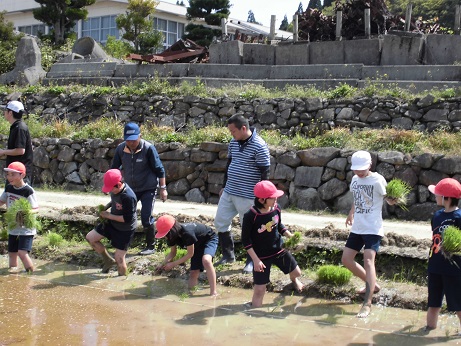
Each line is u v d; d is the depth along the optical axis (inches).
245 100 601.3
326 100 564.4
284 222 375.6
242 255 311.4
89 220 358.3
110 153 537.3
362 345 202.4
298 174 454.3
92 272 301.9
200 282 279.7
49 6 1155.9
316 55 656.4
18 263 319.9
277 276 276.4
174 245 267.7
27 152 322.0
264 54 682.8
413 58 608.1
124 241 288.8
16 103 320.5
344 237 306.7
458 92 526.0
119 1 1486.2
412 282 271.1
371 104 543.8
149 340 206.8
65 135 593.0
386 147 454.0
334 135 486.9
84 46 895.7
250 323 225.3
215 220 289.3
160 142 512.4
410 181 419.5
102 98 679.7
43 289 272.4
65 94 711.1
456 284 207.8
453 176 410.3
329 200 442.0
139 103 657.6
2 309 242.2
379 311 239.6
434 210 407.2
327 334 213.3
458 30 622.5
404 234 313.1
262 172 275.4
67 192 528.4
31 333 213.6
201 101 619.8
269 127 579.5
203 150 486.6
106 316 233.8
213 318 231.3
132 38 1222.3
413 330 217.0
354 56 636.1
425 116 522.3
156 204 457.1
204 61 767.1
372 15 713.6
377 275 278.7
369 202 235.5
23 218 295.7
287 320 228.8
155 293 265.4
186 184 492.1
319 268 277.9
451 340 207.0
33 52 813.2
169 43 1530.5
